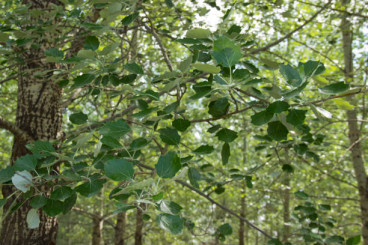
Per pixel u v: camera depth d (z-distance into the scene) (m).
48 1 2.85
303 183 6.30
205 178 2.97
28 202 2.42
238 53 1.08
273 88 1.30
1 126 2.39
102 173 1.48
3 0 2.84
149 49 5.16
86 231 10.84
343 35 5.19
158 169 1.04
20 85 2.75
